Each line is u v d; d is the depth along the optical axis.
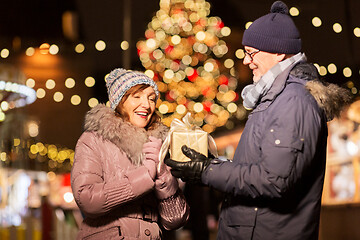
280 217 3.11
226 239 3.24
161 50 12.63
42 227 7.32
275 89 3.18
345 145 7.19
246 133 3.25
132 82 3.61
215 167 3.11
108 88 3.71
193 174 3.15
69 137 20.58
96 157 3.49
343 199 7.17
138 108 3.65
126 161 3.52
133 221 3.50
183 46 12.48
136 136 3.54
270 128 3.07
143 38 16.67
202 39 11.71
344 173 7.21
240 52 11.12
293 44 3.29
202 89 12.80
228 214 3.25
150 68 12.94
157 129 3.74
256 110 3.24
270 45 3.29
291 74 3.26
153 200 3.64
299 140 3.00
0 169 7.22
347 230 7.11
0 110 7.27
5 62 9.94
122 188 3.39
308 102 3.12
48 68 16.97
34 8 15.56
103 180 3.49
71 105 19.84
